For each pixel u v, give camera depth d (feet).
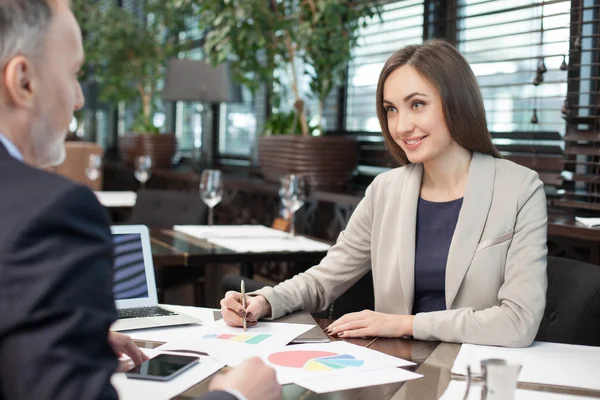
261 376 3.27
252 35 12.81
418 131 5.77
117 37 21.21
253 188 14.47
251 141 18.44
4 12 2.88
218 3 13.15
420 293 6.00
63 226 2.62
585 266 5.63
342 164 12.98
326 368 4.23
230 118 19.65
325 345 4.79
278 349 4.64
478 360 4.51
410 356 4.64
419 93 5.70
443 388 3.91
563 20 9.57
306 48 12.66
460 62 5.79
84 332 2.56
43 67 2.98
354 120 14.34
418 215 6.10
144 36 21.42
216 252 8.82
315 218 13.37
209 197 10.91
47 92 3.01
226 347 4.65
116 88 22.02
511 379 3.05
